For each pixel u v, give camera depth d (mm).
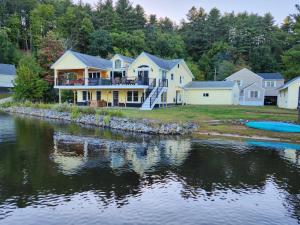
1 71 60125
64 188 9266
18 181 9852
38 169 11250
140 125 21031
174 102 39375
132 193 8945
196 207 8039
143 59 35031
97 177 10352
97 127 23062
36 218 7285
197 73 63000
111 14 76188
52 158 12969
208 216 7516
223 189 9383
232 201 8469
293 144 16281
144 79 32875
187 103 42844
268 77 53250
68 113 29000
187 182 9977
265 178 10445
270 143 16500
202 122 22594
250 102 46531
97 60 38438
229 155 13727
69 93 41812
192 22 86875
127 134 19688
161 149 14961
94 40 63219
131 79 33125
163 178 10359
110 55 58312
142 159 12914
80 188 9281
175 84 39500
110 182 9867
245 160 12820
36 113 32875
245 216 7555
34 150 14547
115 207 7949
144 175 10656
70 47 59938
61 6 83062
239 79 52062
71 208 7848
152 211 7738
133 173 10867
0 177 10250
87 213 7570
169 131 19625
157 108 32375
